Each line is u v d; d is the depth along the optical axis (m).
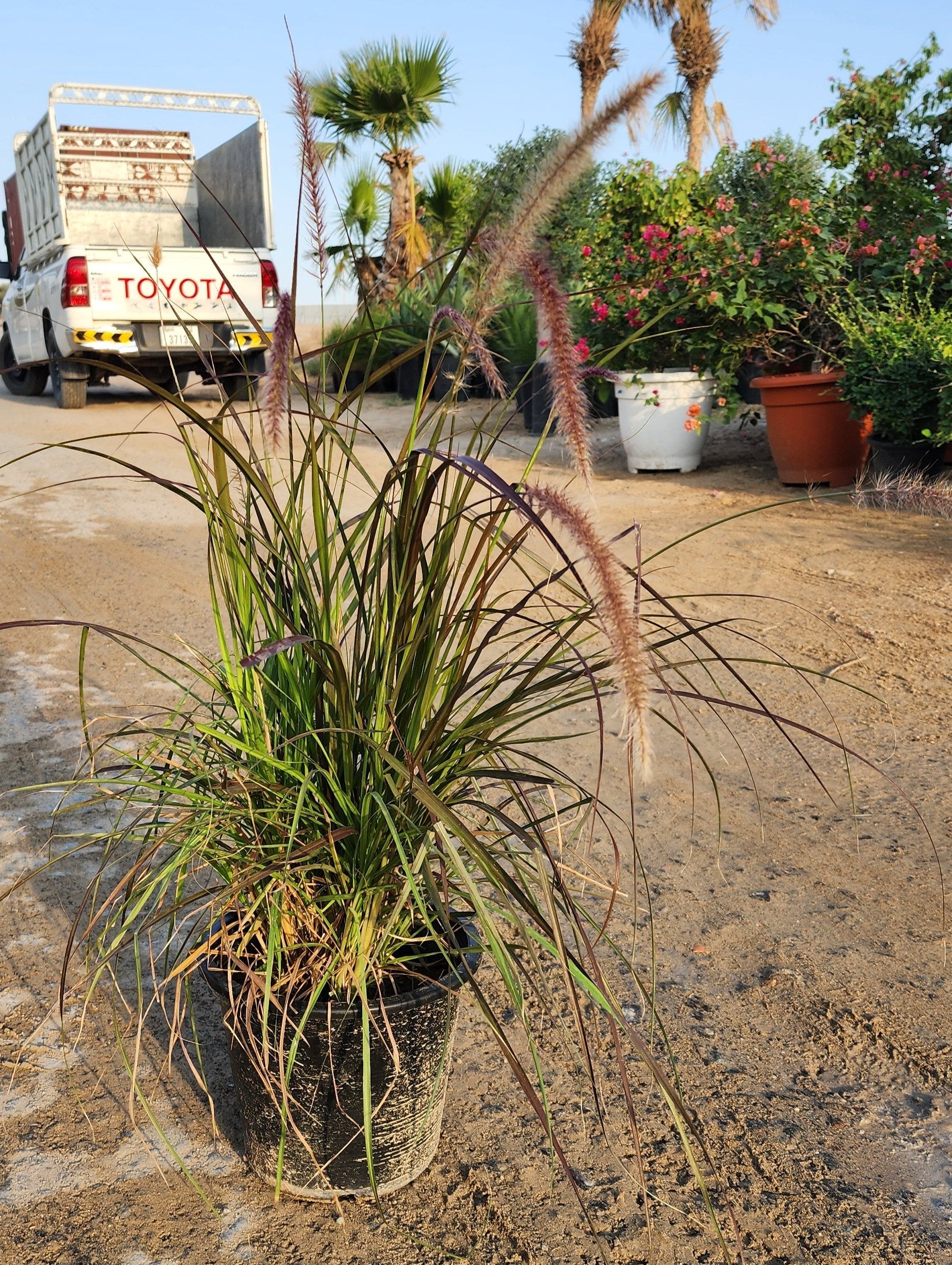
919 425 7.07
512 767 2.21
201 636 4.99
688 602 5.31
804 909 2.77
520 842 2.88
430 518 6.56
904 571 5.74
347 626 1.74
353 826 1.70
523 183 1.36
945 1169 1.94
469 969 1.65
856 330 7.34
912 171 8.24
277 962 1.75
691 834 3.18
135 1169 1.94
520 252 1.32
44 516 7.87
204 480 1.60
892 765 3.56
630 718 1.02
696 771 3.61
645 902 2.80
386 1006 1.67
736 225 8.20
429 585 1.59
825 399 7.53
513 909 1.53
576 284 8.71
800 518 7.05
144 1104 1.77
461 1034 2.34
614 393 9.98
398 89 13.64
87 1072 2.20
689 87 18.86
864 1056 2.23
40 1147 2.00
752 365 10.27
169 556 6.62
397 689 1.60
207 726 1.75
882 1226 1.81
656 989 2.46
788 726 3.91
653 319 1.53
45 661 4.75
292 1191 1.86
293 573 1.71
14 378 15.04
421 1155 1.88
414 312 11.54
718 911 2.77
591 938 2.63
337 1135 1.77
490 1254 1.75
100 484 8.97
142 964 2.55
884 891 2.84
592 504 1.15
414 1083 1.77
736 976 2.50
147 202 13.38
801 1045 2.27
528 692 1.66
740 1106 2.10
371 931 1.68
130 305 11.20
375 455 9.56
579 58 17.89
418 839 1.71
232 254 11.56
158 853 2.97
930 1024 2.32
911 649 4.59
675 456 8.70
